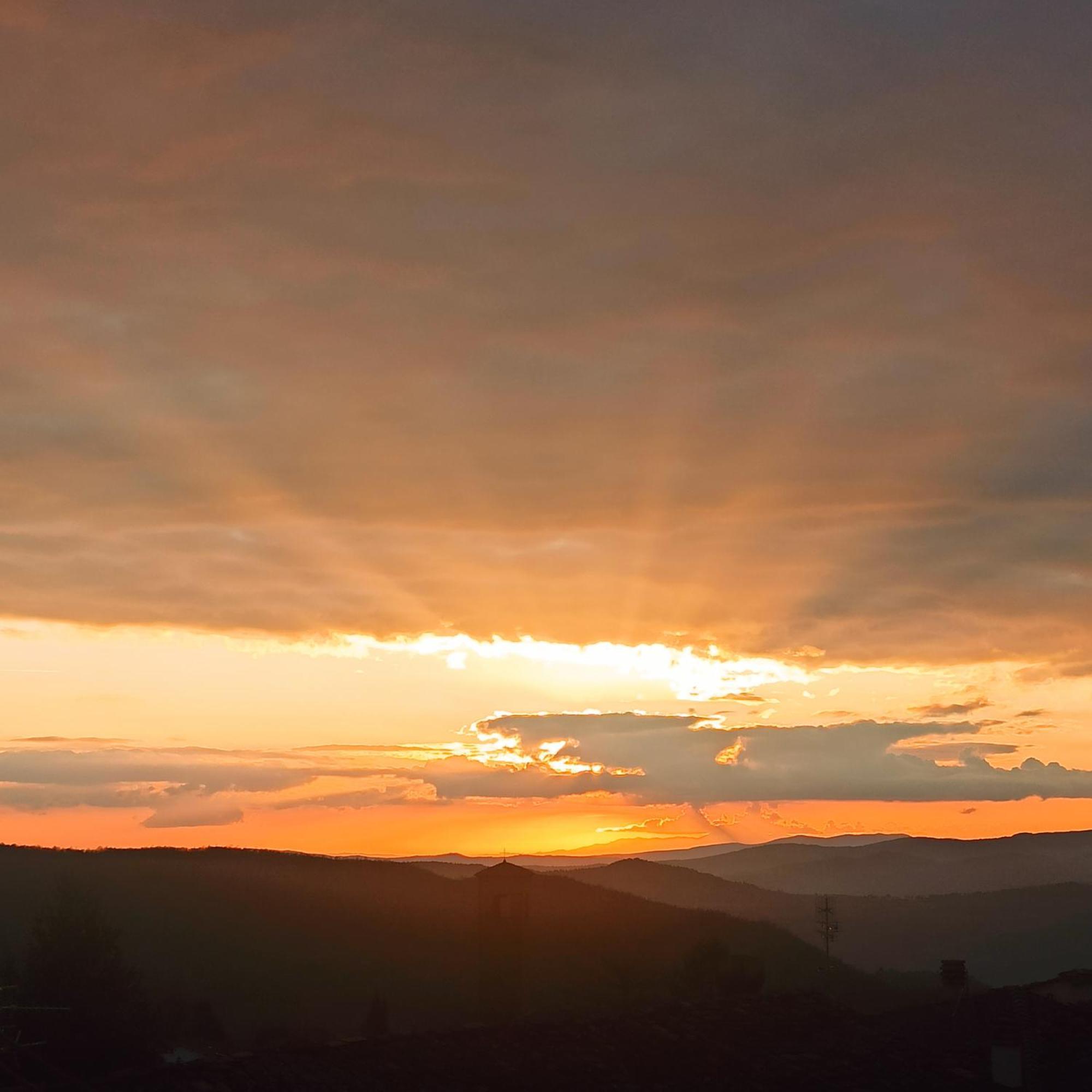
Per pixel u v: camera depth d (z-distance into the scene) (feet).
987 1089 95.81
